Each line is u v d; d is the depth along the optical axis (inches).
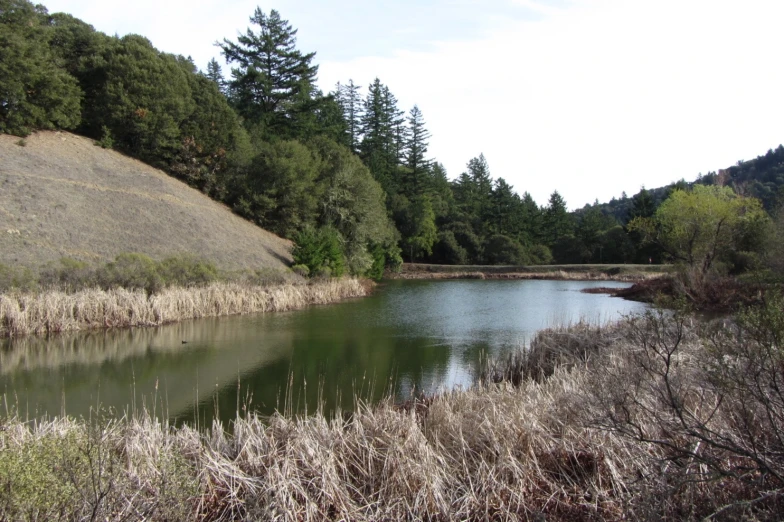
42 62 1240.8
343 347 578.9
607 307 962.7
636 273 1818.4
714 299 829.8
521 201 3048.7
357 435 230.8
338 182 1578.5
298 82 1956.2
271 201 1428.4
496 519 194.4
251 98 1958.7
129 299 690.8
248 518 176.9
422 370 474.0
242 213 1428.4
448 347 581.6
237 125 1584.6
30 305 613.3
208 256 1067.9
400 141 2596.0
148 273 776.3
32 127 1250.6
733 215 1089.4
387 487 200.4
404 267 2106.3
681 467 174.6
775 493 146.4
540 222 2854.3
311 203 1478.8
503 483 203.0
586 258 2464.3
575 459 221.3
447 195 2901.1
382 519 187.0
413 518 185.8
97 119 1374.3
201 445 220.5
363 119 2561.5
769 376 170.6
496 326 735.1
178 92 1464.1
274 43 1957.4
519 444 228.4
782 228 903.7
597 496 196.4
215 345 583.8
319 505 190.5
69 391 404.5
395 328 714.8
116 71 1391.5
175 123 1425.9
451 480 206.2
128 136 1407.5
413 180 2549.2
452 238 2415.1
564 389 273.1
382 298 1138.0
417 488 199.9
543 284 1585.9
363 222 1572.3
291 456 210.7
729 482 171.9
